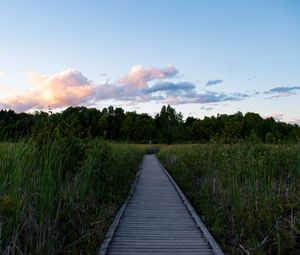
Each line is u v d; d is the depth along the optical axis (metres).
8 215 4.46
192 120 86.50
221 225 6.89
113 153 11.60
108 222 7.20
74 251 5.30
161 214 8.34
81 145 8.23
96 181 8.30
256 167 7.82
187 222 7.59
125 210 8.74
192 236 6.53
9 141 6.09
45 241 4.88
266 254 5.49
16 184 4.72
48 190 5.18
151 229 6.99
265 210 6.09
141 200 10.10
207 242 6.15
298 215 5.99
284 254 5.45
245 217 6.26
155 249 5.76
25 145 5.95
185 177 13.61
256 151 9.48
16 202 4.50
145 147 43.50
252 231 6.08
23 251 4.63
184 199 9.84
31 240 4.67
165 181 14.44
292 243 5.56
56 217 5.26
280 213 6.18
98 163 8.58
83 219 6.49
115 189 10.45
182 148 22.14
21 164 5.11
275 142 11.13
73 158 7.45
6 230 4.38
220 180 8.60
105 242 5.89
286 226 5.91
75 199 6.42
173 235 6.58
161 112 78.25
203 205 8.60
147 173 17.81
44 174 5.27
